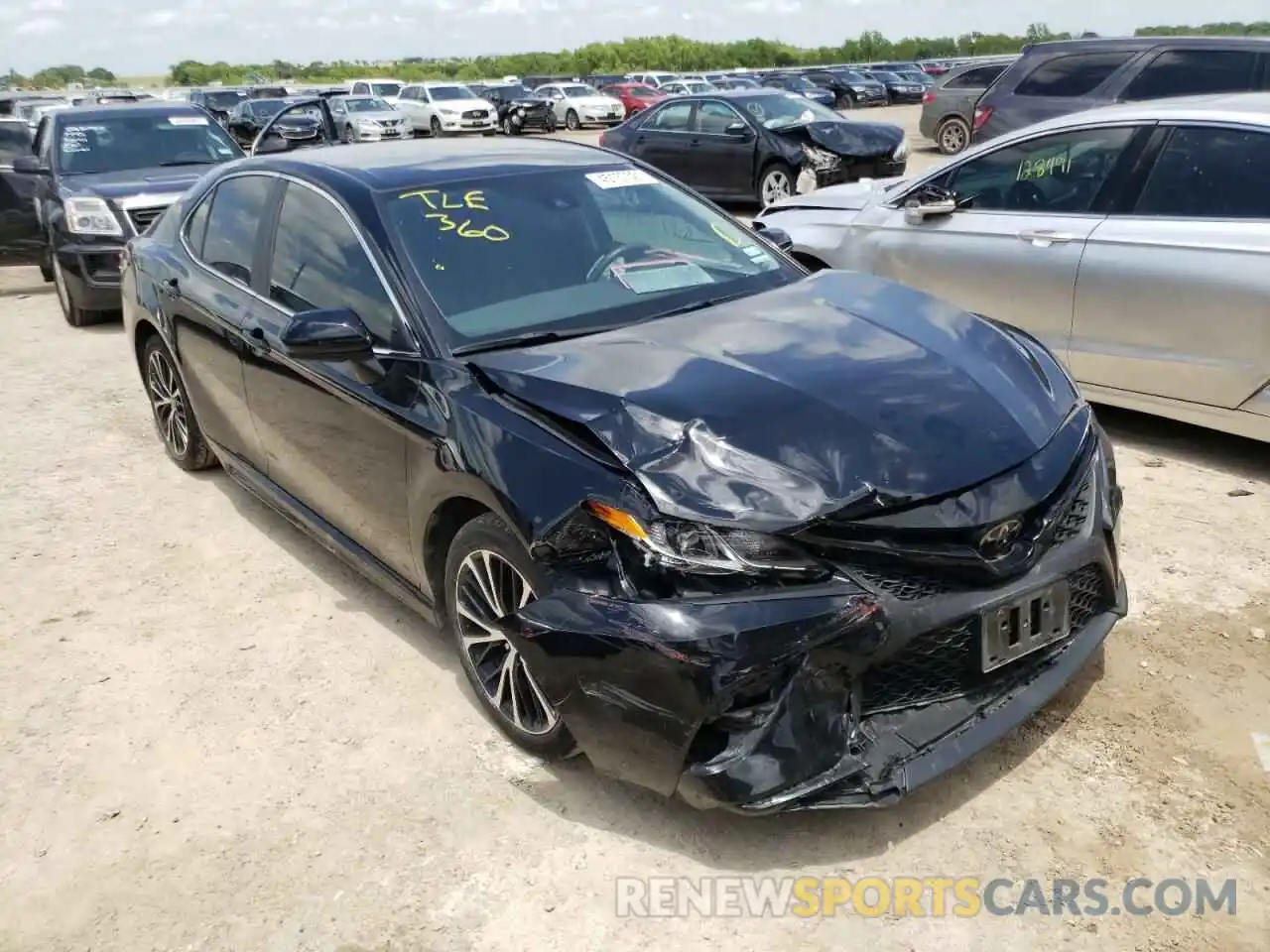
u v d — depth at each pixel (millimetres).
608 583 2664
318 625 4090
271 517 5125
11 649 4031
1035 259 5414
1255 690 3301
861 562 2604
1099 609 3143
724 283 3895
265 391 4211
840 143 13008
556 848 2850
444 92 30750
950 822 2842
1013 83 10602
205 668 3824
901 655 2633
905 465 2717
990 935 2496
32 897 2809
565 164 4262
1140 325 5039
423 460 3266
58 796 3186
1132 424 5645
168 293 4977
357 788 3135
